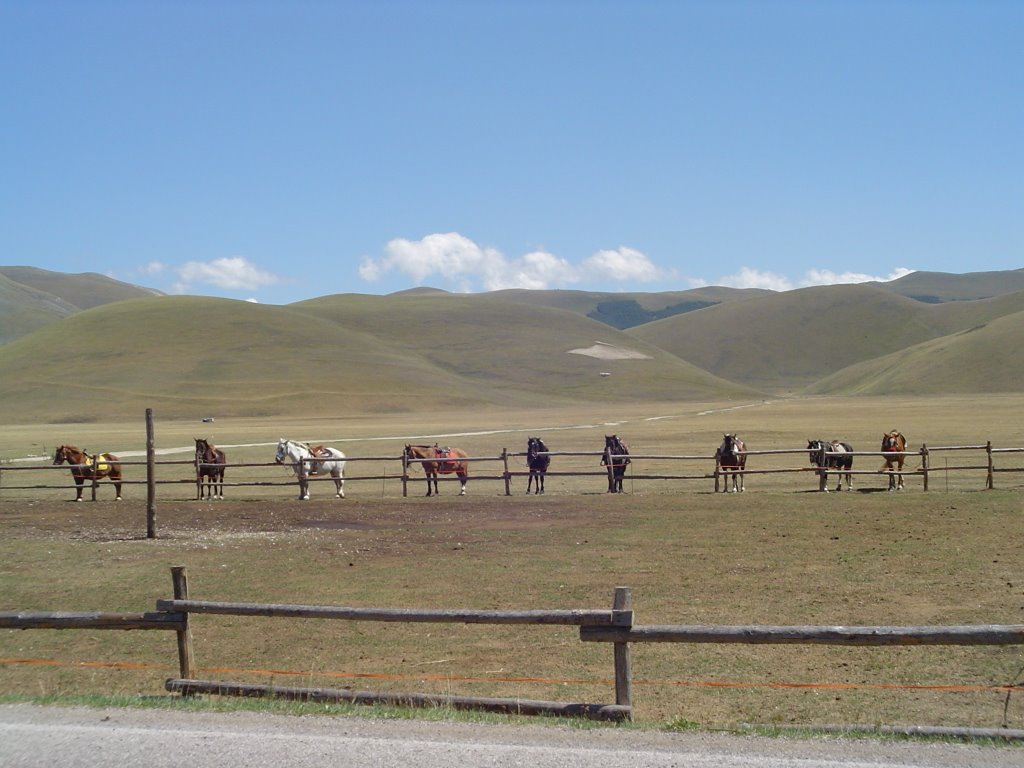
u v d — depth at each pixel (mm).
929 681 10617
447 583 15891
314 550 19594
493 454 48281
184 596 9648
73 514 26281
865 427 65500
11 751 7062
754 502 25500
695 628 8062
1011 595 14008
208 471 29953
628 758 6812
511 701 8258
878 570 16078
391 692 8852
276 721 7855
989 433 55031
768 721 9258
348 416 127125
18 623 9570
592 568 16906
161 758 6883
